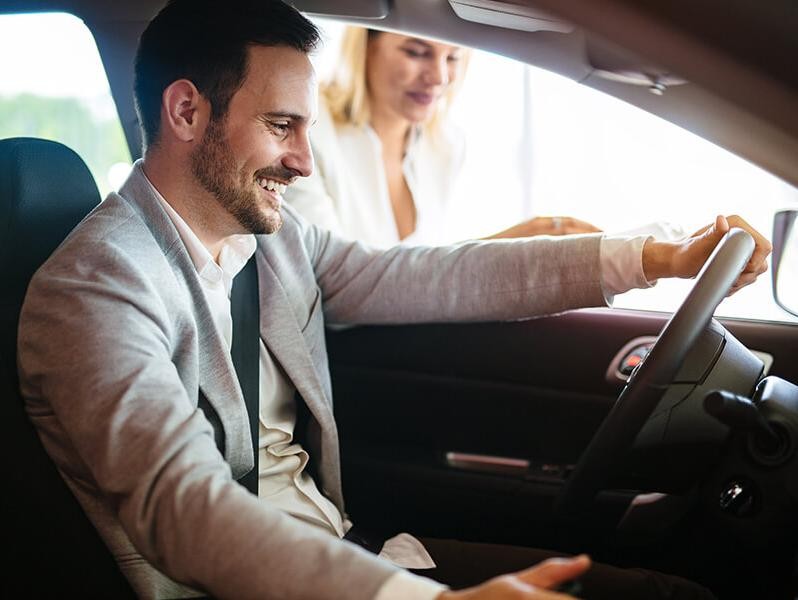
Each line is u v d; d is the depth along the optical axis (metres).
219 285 1.47
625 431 1.28
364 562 0.98
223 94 1.38
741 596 1.53
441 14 1.50
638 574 1.45
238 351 1.51
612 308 1.83
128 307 1.24
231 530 1.02
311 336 1.66
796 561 1.37
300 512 1.53
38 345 1.23
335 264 1.78
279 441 1.58
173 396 1.16
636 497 1.63
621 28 1.04
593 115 2.38
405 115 2.43
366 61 2.41
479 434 1.83
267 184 1.42
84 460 1.15
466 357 1.82
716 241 1.52
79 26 1.71
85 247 1.29
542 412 1.81
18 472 1.23
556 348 1.79
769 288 1.76
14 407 1.24
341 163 2.43
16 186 1.35
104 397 1.15
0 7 1.66
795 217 1.59
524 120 2.52
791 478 1.38
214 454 1.12
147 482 1.08
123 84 1.75
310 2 1.55
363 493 1.82
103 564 1.25
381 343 1.85
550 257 1.68
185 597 1.30
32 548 1.25
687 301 1.27
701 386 1.38
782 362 1.68
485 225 2.59
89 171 1.53
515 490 1.74
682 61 1.04
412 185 2.54
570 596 0.89
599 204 2.38
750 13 1.01
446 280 1.73
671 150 2.05
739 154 1.22
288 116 1.39
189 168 1.41
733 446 1.42
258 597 0.99
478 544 1.56
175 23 1.38
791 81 1.01
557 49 1.41
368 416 1.88
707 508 1.43
